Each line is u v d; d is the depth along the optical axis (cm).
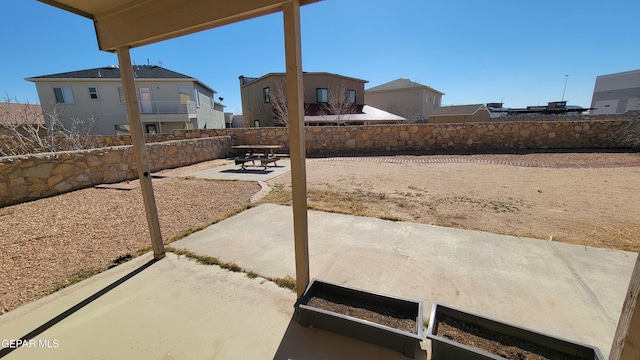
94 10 223
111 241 310
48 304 199
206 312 189
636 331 95
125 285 221
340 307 179
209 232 322
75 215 394
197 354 155
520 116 2636
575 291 198
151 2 198
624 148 850
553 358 136
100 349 160
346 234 306
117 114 1975
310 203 422
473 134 967
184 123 2152
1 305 200
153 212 256
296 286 204
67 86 1866
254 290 212
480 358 134
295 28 154
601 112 3303
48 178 493
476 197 445
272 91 1981
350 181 576
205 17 178
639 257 96
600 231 302
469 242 280
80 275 241
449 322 161
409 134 1008
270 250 275
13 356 155
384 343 156
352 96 2247
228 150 1078
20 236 322
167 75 2014
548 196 441
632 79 3031
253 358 152
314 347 159
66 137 856
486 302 190
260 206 419
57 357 154
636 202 399
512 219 346
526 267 231
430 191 487
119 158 626
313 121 1872
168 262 255
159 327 176
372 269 234
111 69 2033
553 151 865
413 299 186
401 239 291
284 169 762
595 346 145
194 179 631
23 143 775
